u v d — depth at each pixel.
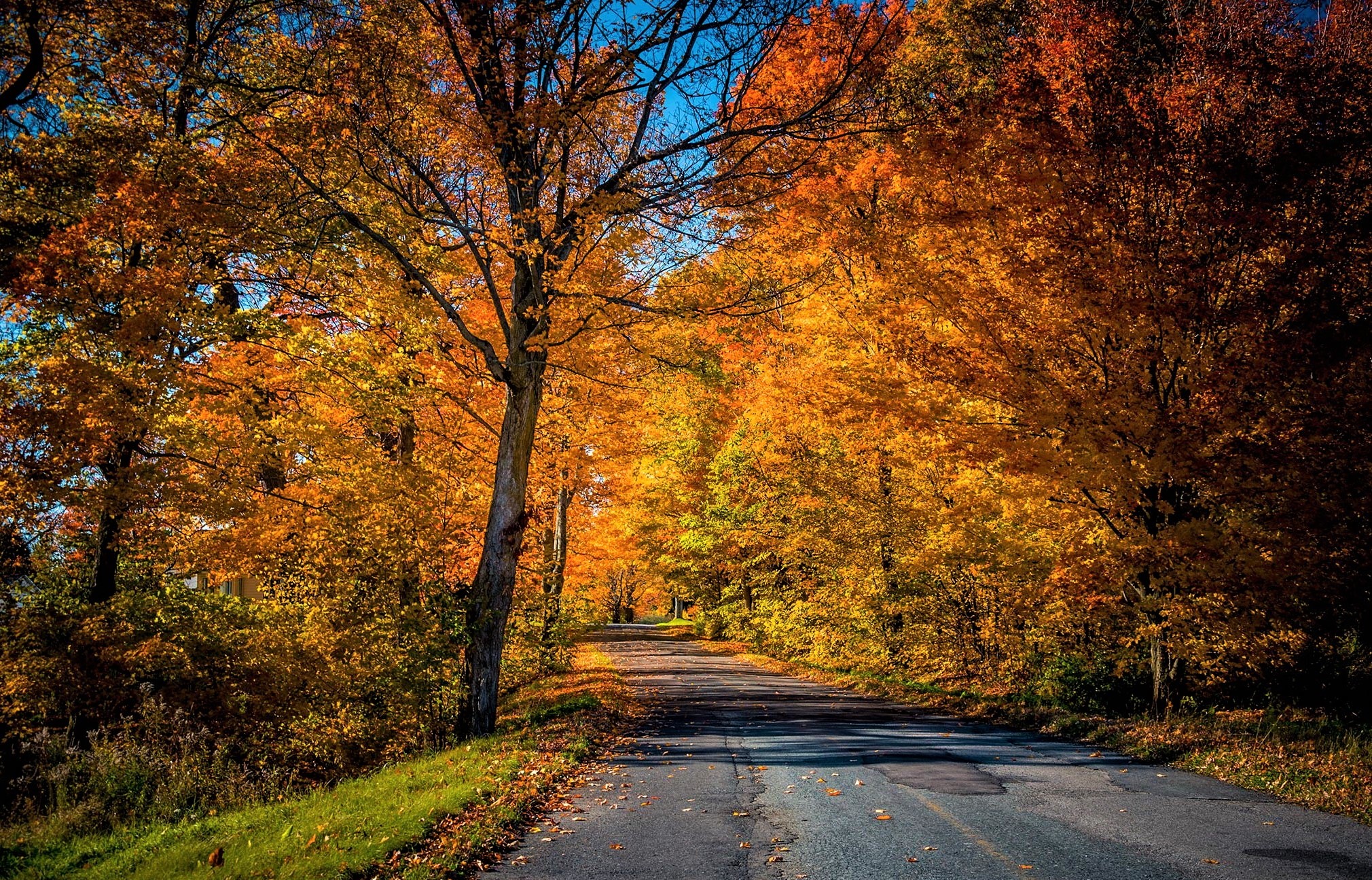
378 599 12.79
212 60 11.96
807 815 6.86
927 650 18.39
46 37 9.48
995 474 12.52
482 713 11.81
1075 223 10.28
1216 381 9.65
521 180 11.69
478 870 5.39
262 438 11.62
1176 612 10.30
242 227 11.14
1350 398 9.52
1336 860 5.50
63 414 9.55
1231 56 10.24
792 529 24.38
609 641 41.53
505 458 12.37
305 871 4.91
